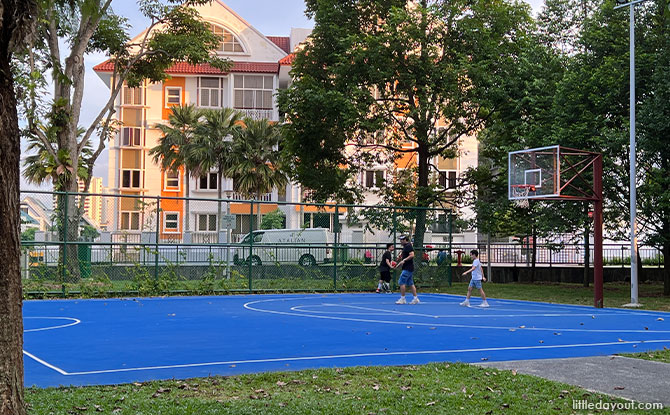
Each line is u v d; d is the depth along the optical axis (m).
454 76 29.27
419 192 32.31
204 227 53.59
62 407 6.32
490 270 34.69
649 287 31.23
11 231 4.12
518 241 34.59
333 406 6.48
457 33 30.94
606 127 23.89
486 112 30.97
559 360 9.60
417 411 6.36
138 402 6.56
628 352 10.70
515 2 31.77
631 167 21.88
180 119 48.41
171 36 31.00
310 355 10.05
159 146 48.47
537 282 35.31
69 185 27.67
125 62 32.69
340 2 32.28
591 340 12.33
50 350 10.49
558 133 24.28
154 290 23.72
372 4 31.67
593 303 22.48
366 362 9.42
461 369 8.70
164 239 24.78
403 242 21.88
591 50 26.48
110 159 54.41
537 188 21.42
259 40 56.62
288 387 7.50
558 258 36.34
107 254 23.22
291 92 31.31
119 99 54.47
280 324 14.78
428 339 12.22
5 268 4.10
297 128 31.70
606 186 24.83
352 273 27.48
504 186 32.81
